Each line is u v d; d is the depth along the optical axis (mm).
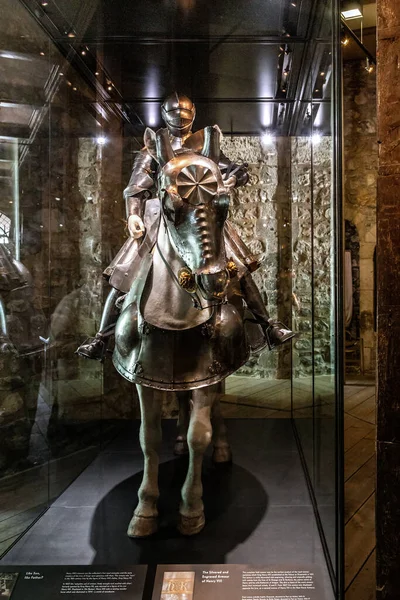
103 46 2754
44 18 2572
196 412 2135
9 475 2439
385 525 1672
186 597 1775
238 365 2160
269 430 3531
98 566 1924
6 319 2455
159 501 2535
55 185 2883
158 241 2008
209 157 1744
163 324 1942
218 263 1515
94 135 3266
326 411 2334
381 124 1582
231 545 2160
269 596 1769
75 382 3148
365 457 2049
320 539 2201
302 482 2777
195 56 2791
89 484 2846
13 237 2516
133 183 2275
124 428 3627
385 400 1635
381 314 1622
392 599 1692
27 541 2230
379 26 1565
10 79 2426
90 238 3271
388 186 1587
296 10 2381
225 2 2326
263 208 3557
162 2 2365
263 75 2951
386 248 1601
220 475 2855
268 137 3525
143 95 3203
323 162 2346
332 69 1949
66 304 3027
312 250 2828
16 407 2529
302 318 3180
